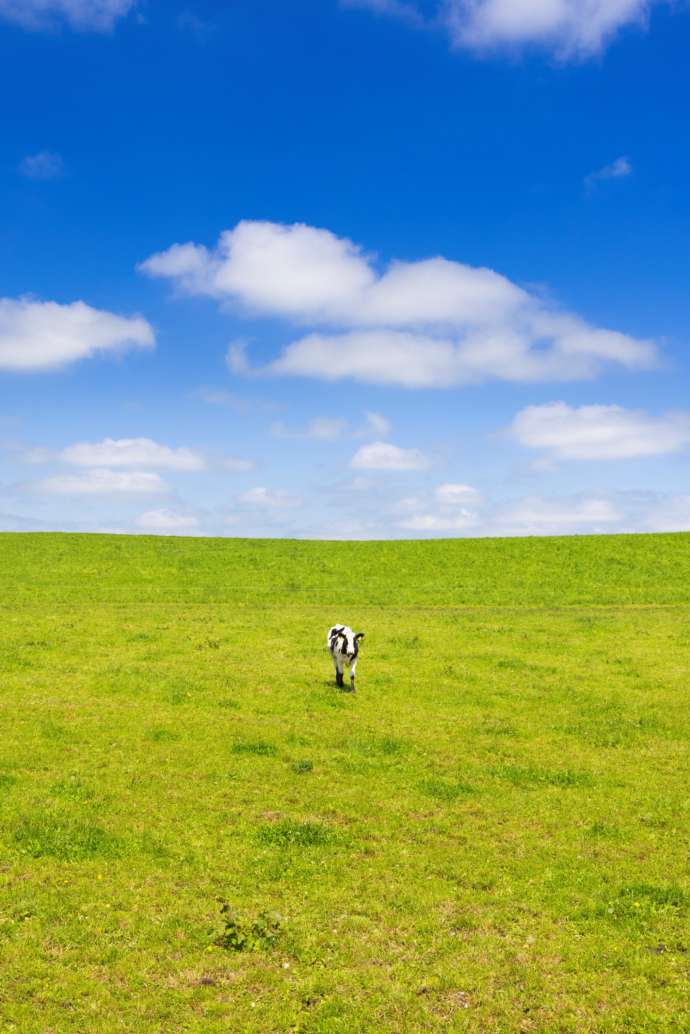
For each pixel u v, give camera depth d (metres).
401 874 12.59
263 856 13.05
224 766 17.73
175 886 11.92
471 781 17.27
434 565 66.06
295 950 10.27
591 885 12.27
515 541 75.94
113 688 24.44
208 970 9.83
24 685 24.41
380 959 10.15
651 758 19.16
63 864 12.48
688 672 29.11
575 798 16.23
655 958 10.27
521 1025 8.92
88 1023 8.77
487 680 27.38
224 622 39.53
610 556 67.75
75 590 52.12
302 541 78.38
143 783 16.39
